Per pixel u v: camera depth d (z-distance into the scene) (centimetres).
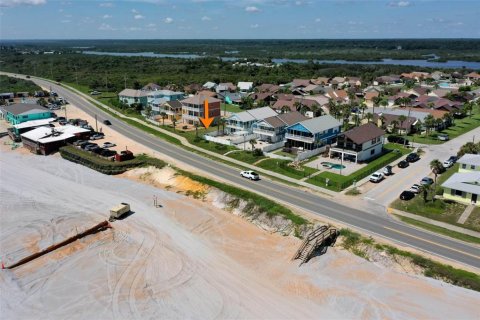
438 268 4403
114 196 6762
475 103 14800
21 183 7325
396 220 5512
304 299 4156
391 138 9788
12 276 4594
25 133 9825
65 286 4400
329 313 3944
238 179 7131
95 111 13725
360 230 5234
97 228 5616
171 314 3934
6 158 8838
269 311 3978
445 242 4919
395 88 18362
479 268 4391
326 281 4431
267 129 9500
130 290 4306
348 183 6800
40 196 6762
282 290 4306
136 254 5003
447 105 12644
